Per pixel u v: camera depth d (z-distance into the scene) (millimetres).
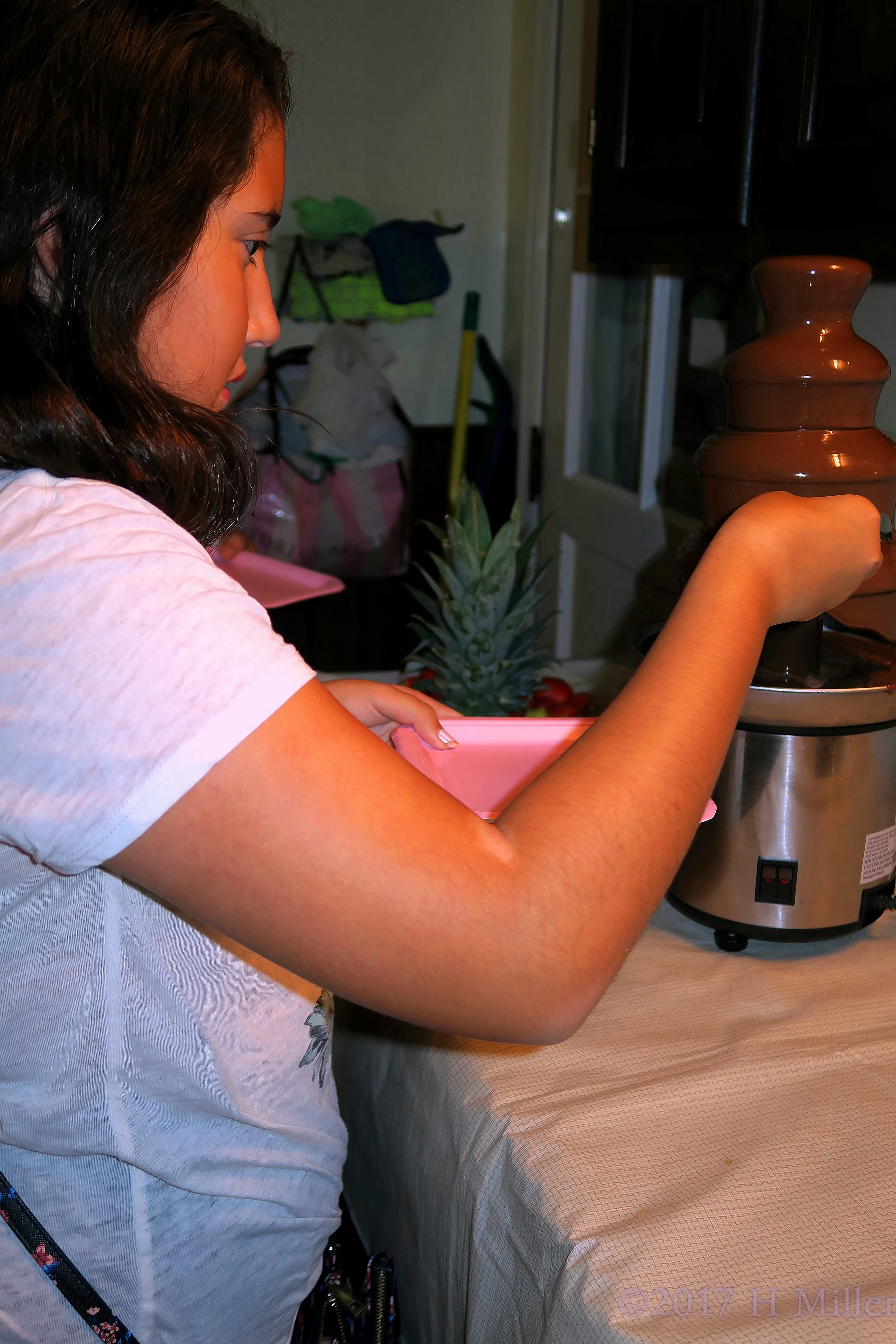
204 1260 584
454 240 3195
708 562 579
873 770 847
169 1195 569
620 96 1361
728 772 858
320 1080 638
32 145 421
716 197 1150
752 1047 763
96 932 504
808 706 808
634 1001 827
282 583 1536
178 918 522
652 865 455
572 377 2467
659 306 2021
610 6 1365
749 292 1720
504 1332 681
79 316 441
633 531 2186
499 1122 704
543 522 1425
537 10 2500
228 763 396
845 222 942
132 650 398
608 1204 622
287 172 3059
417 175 3131
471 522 1379
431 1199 788
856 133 931
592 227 1499
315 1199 639
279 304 3080
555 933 423
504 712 1373
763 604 562
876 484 818
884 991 836
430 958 411
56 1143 536
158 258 436
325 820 399
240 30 464
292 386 3070
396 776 421
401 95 3057
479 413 3320
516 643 1398
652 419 2076
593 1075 740
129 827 399
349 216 3029
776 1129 681
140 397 451
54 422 434
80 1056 521
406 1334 870
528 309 2691
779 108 1035
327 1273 797
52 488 435
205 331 485
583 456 2504
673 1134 680
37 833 406
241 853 401
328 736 412
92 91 419
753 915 877
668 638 538
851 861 864
